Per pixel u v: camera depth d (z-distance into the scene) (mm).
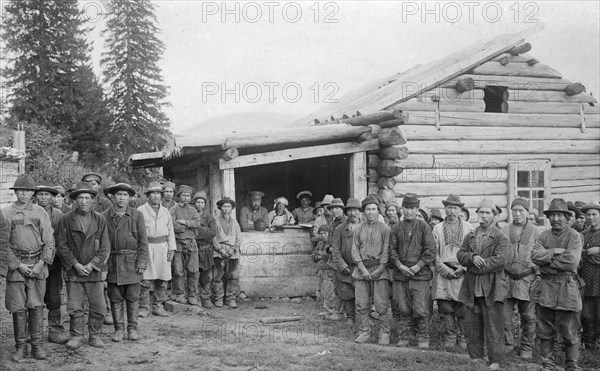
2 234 6891
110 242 8203
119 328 8305
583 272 8453
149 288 10141
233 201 11750
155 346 8109
